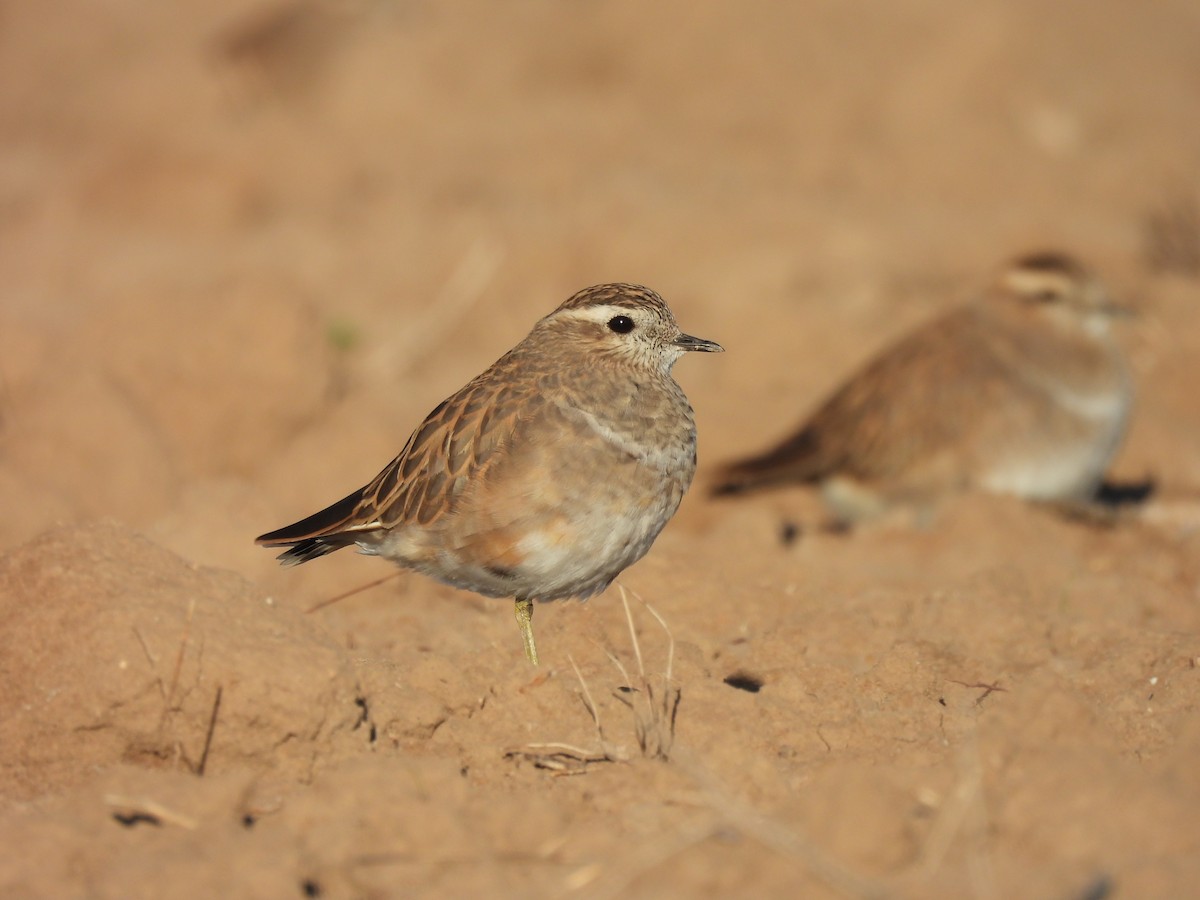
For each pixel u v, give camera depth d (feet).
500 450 29.58
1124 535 44.96
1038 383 47.26
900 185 88.48
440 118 101.04
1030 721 25.25
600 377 30.55
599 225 78.07
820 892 21.07
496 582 30.17
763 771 24.75
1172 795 22.94
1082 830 22.39
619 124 97.30
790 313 66.74
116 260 79.05
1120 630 33.17
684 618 34.86
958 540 42.86
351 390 59.77
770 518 45.11
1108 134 93.97
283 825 23.13
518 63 106.73
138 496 45.62
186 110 102.68
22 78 115.34
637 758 26.02
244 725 25.32
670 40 103.91
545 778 25.75
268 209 89.10
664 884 21.40
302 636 26.61
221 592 27.32
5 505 41.16
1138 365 62.39
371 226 83.92
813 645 32.68
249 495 42.42
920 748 26.73
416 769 24.06
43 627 25.99
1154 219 78.07
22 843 21.89
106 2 127.65
